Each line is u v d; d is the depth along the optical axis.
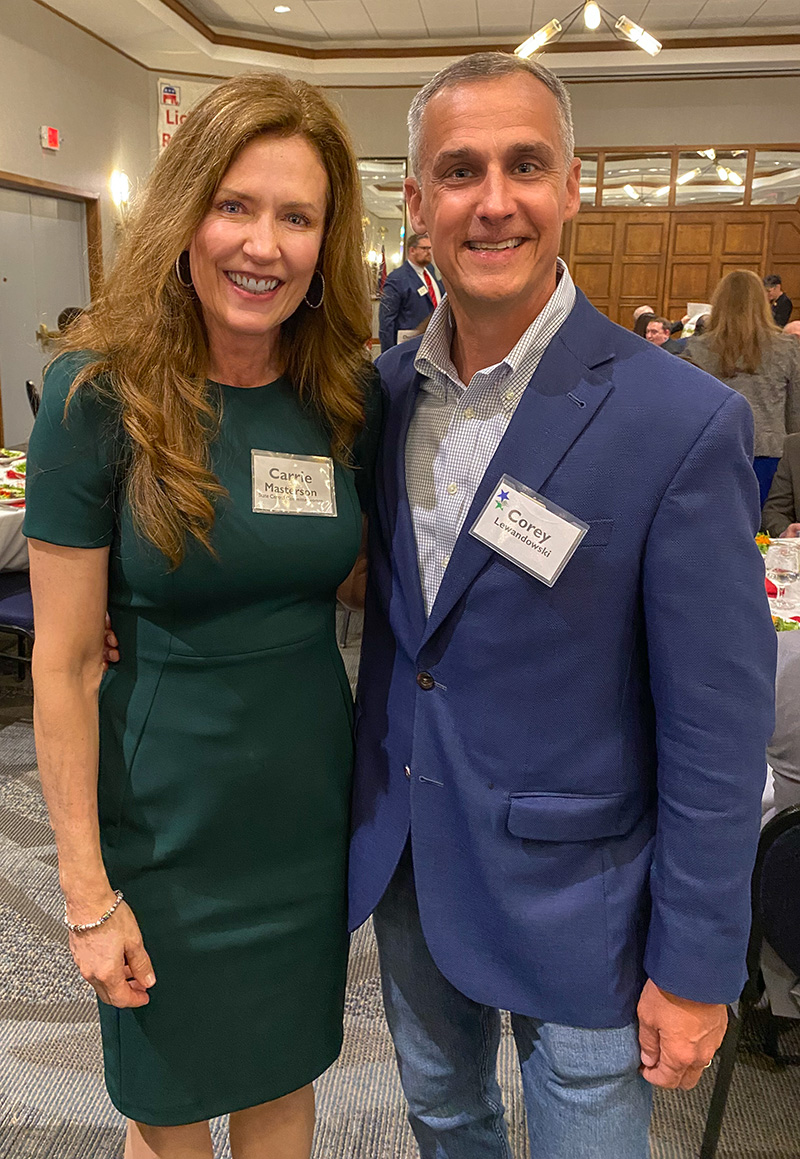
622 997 0.99
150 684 1.05
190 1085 1.14
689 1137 1.63
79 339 1.00
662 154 8.97
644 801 1.01
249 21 7.74
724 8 7.34
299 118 0.97
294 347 1.11
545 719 0.97
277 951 1.14
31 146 6.72
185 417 1.00
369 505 1.19
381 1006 1.98
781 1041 1.86
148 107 8.44
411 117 1.00
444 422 1.04
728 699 0.88
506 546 0.94
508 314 0.97
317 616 1.13
